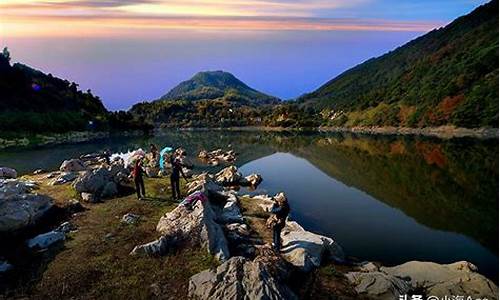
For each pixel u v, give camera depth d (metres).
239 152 76.19
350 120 178.00
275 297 12.80
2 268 15.52
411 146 83.62
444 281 16.61
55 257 16.67
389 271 17.83
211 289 13.28
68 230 19.89
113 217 22.06
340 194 36.28
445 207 31.19
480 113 116.12
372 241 23.39
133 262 16.12
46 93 152.50
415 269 17.77
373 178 44.47
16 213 19.25
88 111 164.62
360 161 59.91
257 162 59.88
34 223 20.31
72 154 69.38
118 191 28.20
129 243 18.09
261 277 13.39
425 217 28.52
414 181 42.09
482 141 90.44
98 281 14.64
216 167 53.03
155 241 17.30
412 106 149.25
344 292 15.06
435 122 128.50
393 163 56.62
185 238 17.70
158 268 15.61
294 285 15.53
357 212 29.95
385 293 14.95
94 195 25.75
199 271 15.27
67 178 31.45
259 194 35.56
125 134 152.75
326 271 16.95
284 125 195.00
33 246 17.73
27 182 30.17
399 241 23.42
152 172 36.41
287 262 17.05
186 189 29.05
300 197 35.09
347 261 19.12
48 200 22.70
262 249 17.59
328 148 83.06
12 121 107.44
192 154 70.62
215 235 17.94
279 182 42.34
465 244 22.91
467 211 29.94
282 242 19.38
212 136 136.62
